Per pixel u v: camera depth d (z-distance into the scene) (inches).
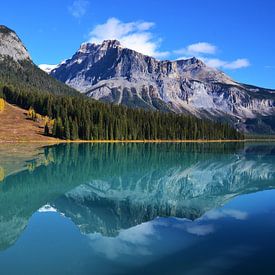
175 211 1316.4
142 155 3693.4
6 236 1015.6
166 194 1679.4
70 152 3838.6
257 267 790.5
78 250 901.8
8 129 5920.3
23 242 964.6
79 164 2785.4
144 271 781.9
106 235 1018.7
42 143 5270.7
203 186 1910.7
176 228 1081.4
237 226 1093.1
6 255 876.6
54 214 1269.7
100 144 5536.4
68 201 1491.1
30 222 1161.4
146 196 1621.6
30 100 7549.2
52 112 7057.1
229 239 967.6
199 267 796.6
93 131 6289.4
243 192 1724.9
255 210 1311.5
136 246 925.2
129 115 7386.8
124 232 1047.0
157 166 2760.8
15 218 1213.1
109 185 1907.0
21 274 773.9
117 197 1594.5
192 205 1421.0
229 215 1238.9
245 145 6722.4
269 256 849.5
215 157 3624.5
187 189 1817.2
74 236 1010.1
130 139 6904.5
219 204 1439.5
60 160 3014.3
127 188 1828.2
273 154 4239.7
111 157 3408.0
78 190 1739.7
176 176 2263.8
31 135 5797.2
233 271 771.4
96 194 1653.5
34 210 1328.7
